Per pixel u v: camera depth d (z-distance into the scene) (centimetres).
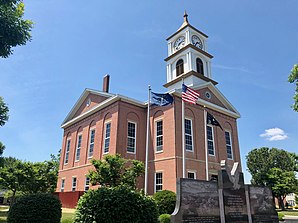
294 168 4222
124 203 820
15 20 943
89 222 779
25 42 981
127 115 2297
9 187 2500
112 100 2333
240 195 1388
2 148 2233
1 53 943
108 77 2969
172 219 1051
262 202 1523
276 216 1570
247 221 1355
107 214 788
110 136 2253
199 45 3344
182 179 1145
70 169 2827
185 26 3297
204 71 3152
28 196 1051
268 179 4684
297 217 2341
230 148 2652
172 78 3219
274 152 5512
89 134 2642
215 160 2400
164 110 2267
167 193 1546
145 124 2395
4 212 2086
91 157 2480
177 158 2038
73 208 2303
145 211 861
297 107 1659
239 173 1459
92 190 869
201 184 1208
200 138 2327
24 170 2517
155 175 2147
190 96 1895
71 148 2945
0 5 920
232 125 2766
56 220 1049
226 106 2814
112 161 1702
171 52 3431
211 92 2720
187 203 1116
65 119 3170
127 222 797
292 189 4462
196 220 1115
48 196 1073
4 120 1559
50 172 2695
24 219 980
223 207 1249
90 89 2778
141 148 2286
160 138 2228
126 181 1653
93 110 2611
